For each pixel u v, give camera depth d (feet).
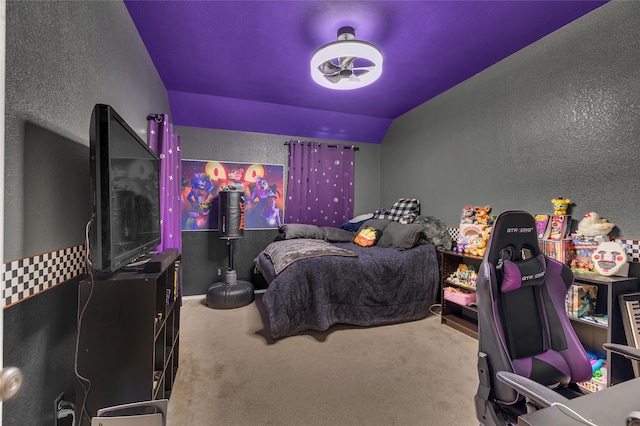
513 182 8.68
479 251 8.88
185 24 7.39
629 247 6.07
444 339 8.70
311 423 5.20
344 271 9.34
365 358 7.52
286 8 6.80
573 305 6.29
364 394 6.02
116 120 3.98
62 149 4.12
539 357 3.99
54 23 3.92
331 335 8.93
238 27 7.51
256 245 14.17
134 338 4.18
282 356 7.59
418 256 10.36
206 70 9.84
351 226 14.55
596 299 6.42
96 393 4.09
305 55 8.86
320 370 6.93
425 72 9.89
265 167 14.38
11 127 3.14
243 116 13.23
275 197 14.52
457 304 10.35
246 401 5.78
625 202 6.16
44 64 3.71
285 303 8.47
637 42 5.98
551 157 7.63
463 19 7.13
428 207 12.41
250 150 14.17
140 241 5.21
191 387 6.23
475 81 10.01
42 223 3.69
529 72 8.21
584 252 6.52
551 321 4.26
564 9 6.73
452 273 10.32
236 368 7.00
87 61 4.86
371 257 9.89
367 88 11.25
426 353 7.80
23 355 3.32
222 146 13.76
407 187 13.82
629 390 2.67
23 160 3.34
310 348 8.05
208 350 7.91
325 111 13.62
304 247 10.05
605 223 6.33
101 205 3.62
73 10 4.41
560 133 7.42
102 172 3.62
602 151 6.56
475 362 7.35
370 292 9.60
